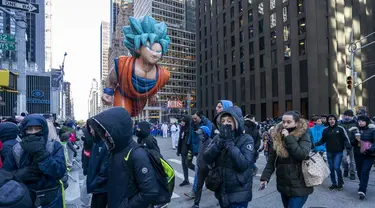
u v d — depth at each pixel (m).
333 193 5.97
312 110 34.03
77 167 9.85
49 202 2.83
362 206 5.09
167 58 98.31
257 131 6.49
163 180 2.31
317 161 3.32
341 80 35.88
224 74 54.75
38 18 59.28
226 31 54.19
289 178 3.34
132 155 2.24
